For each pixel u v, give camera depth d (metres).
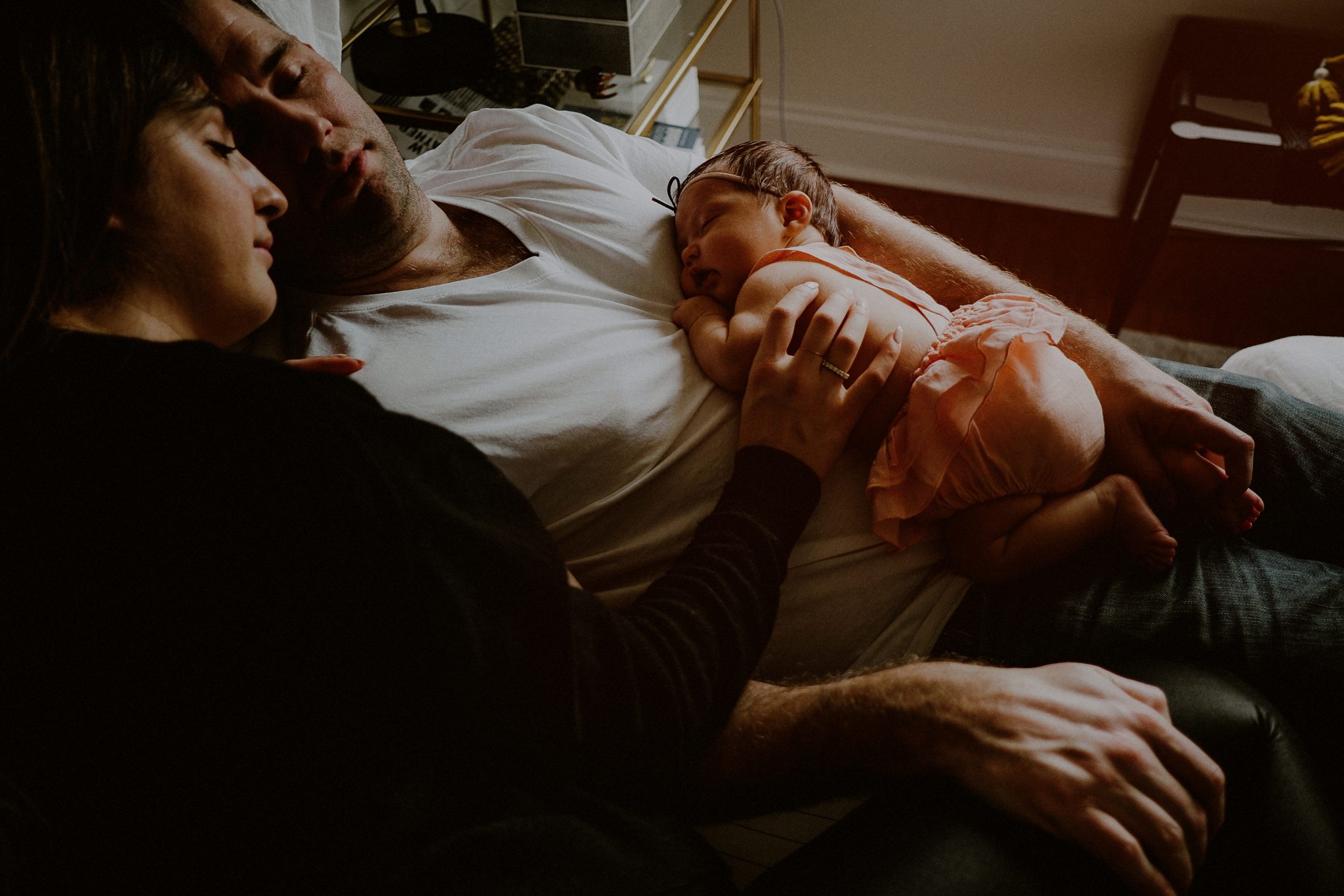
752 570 0.74
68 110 0.57
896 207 2.36
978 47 2.13
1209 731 0.73
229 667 0.52
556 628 0.59
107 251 0.61
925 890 0.63
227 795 0.54
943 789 0.69
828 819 0.85
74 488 0.51
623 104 1.47
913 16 2.12
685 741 0.65
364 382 0.82
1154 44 2.00
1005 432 0.83
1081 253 2.19
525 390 0.82
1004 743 0.67
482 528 0.57
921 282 1.10
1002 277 1.08
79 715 0.53
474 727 0.56
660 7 1.51
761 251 1.00
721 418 0.90
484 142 1.13
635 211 1.03
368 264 0.93
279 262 0.92
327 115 0.87
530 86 1.47
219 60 0.83
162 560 0.51
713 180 1.03
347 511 0.52
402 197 0.92
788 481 0.80
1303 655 0.79
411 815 0.56
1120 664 0.81
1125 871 0.62
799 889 0.64
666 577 0.74
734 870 0.90
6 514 0.51
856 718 0.72
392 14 1.58
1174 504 0.91
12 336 0.56
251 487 0.52
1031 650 0.85
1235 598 0.82
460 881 0.56
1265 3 1.87
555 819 0.60
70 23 0.58
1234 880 0.70
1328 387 1.09
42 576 0.52
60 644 0.52
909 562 0.89
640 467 0.84
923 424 0.84
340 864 0.55
